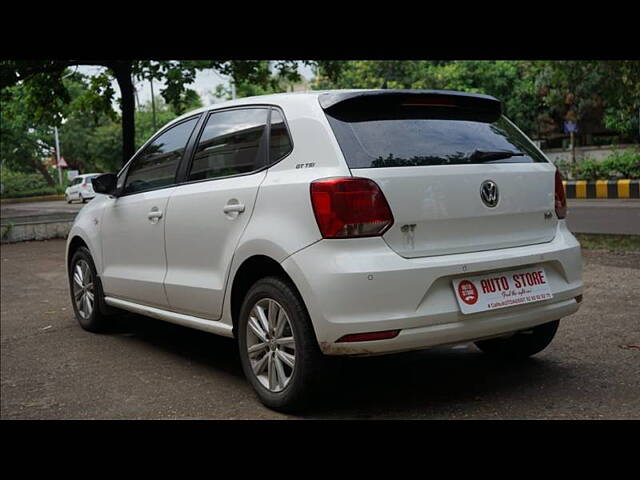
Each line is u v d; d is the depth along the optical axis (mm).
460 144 3668
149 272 4891
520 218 3744
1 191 52688
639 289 6070
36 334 6133
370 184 3299
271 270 3820
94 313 5867
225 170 4199
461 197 3502
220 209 4059
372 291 3217
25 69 13008
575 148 24641
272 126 3867
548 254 3730
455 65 29328
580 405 3479
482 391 3807
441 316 3330
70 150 52281
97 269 5699
